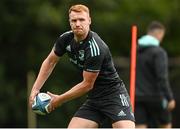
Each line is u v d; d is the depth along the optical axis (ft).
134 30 74.18
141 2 179.32
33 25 172.65
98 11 174.81
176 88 148.97
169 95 78.95
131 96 74.13
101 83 58.70
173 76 167.53
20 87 174.50
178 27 183.32
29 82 149.69
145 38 79.36
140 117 79.41
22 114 171.73
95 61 56.65
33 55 174.60
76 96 57.47
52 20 166.09
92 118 59.47
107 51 57.36
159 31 79.46
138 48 79.56
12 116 171.22
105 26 175.52
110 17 174.91
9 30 174.60
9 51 176.45
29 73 166.20
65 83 173.58
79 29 56.24
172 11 181.57
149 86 78.89
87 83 57.16
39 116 167.12
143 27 177.37
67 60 172.45
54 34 174.29
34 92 59.72
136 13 178.50
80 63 58.08
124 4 178.29
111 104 58.75
